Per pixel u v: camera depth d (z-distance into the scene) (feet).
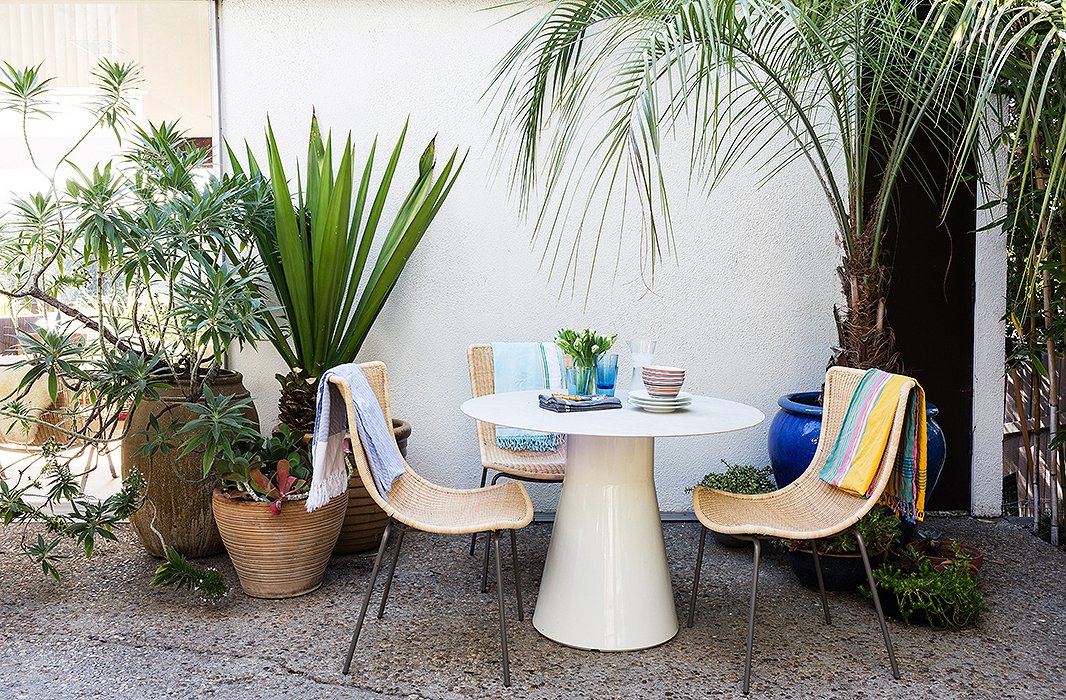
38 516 9.66
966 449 13.17
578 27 9.24
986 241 12.71
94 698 7.29
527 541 11.76
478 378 11.09
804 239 12.84
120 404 9.82
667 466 12.96
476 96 12.49
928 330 13.07
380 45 12.44
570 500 8.52
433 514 8.17
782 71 10.39
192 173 11.87
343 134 12.50
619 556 8.30
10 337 11.52
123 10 12.11
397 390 12.69
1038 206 10.48
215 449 9.29
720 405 9.09
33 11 12.01
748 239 12.79
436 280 12.63
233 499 9.42
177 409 10.48
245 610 9.21
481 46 12.47
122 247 9.28
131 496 10.02
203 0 12.25
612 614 8.23
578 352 8.73
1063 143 6.38
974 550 10.43
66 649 8.25
